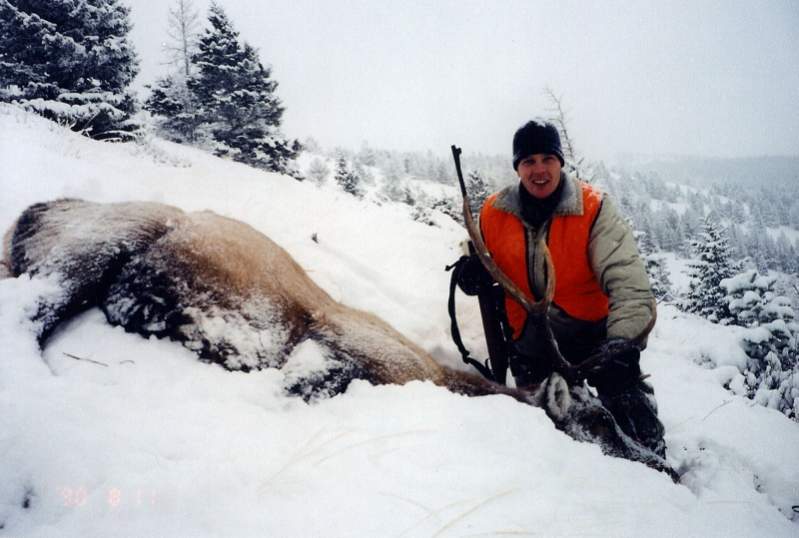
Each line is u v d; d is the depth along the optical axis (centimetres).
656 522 174
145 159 980
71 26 1288
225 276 313
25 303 259
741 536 177
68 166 394
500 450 209
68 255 287
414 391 275
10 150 376
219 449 190
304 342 310
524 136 308
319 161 4312
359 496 166
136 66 1370
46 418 183
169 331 286
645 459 252
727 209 12938
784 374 548
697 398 426
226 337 292
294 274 366
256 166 2034
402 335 374
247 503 160
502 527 155
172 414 211
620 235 297
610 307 293
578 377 271
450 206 3219
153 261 300
